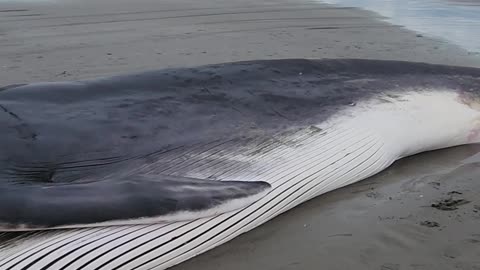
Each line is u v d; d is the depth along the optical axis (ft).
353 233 13.16
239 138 14.69
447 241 12.67
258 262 12.10
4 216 10.34
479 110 18.35
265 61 17.70
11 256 10.54
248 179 13.88
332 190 15.39
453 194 14.94
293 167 14.52
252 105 15.74
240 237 12.98
